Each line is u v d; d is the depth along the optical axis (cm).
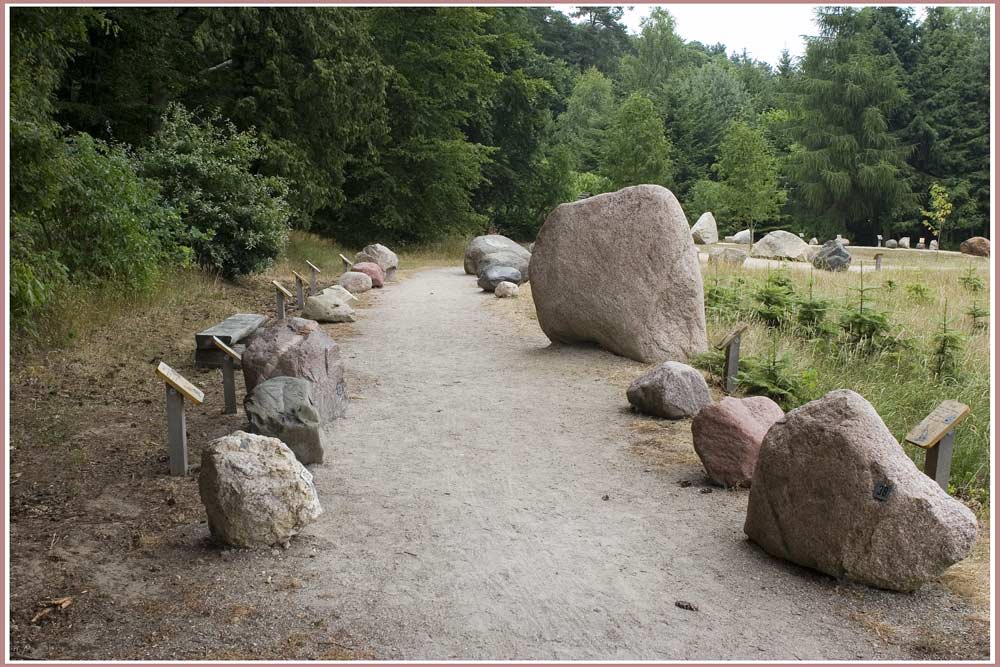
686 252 1095
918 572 492
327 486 676
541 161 4478
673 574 526
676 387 855
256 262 1858
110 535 575
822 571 518
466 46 3362
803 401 924
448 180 3303
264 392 730
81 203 1277
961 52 5012
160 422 840
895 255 3594
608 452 764
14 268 870
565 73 6119
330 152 2494
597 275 1104
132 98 2030
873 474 496
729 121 5725
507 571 529
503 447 781
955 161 4750
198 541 568
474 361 1152
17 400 880
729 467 670
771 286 1416
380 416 884
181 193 1744
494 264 2066
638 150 4325
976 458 773
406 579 517
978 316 1444
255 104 2195
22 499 638
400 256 3048
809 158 4859
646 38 7269
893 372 1088
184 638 448
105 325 1209
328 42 2267
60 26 1020
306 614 473
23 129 866
